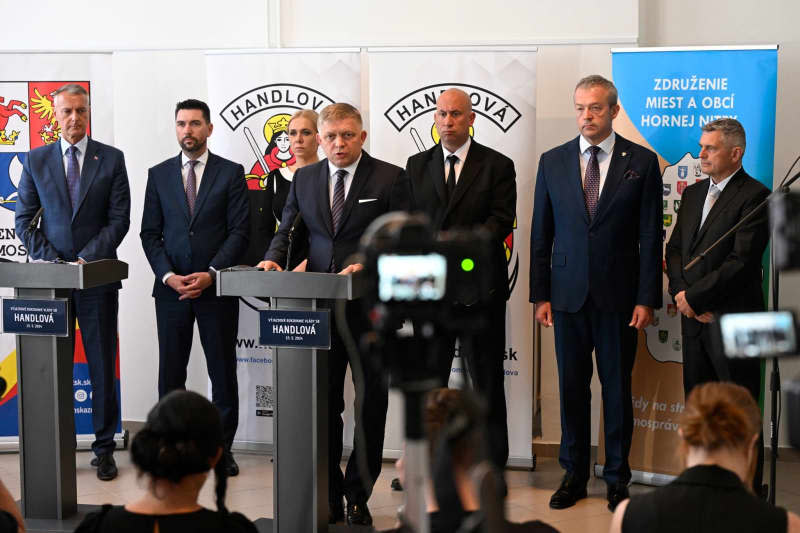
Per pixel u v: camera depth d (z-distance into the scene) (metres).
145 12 5.13
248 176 4.72
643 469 4.34
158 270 4.43
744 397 1.74
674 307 4.10
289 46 5.03
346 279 2.96
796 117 4.71
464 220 3.88
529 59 4.39
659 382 4.33
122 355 5.30
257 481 4.36
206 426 1.82
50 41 5.19
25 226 4.43
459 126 3.92
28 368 3.46
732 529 1.61
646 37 4.82
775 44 4.29
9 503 2.12
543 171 4.04
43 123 4.82
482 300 1.39
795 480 4.36
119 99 5.19
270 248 3.81
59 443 3.47
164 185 4.50
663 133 4.32
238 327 4.66
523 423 4.52
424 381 1.35
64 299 3.38
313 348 3.06
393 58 4.50
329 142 3.67
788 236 1.32
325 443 3.18
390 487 4.27
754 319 1.30
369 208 3.69
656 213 3.89
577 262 3.93
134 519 1.74
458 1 4.87
